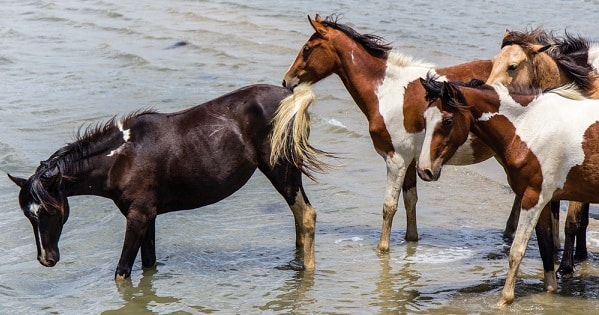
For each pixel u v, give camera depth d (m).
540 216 9.84
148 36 29.56
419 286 10.62
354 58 11.68
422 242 12.18
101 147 10.59
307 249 11.20
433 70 11.46
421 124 11.25
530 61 10.63
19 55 27.41
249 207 13.86
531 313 9.58
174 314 10.09
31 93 22.08
